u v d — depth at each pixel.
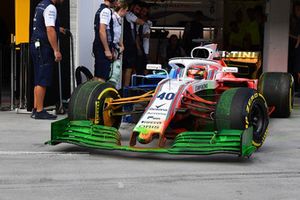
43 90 8.99
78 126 6.51
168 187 5.30
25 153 6.62
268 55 13.28
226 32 15.55
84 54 10.62
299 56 12.89
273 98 9.37
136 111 7.05
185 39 14.39
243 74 9.86
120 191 5.17
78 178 5.59
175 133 6.59
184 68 7.28
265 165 6.17
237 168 6.01
